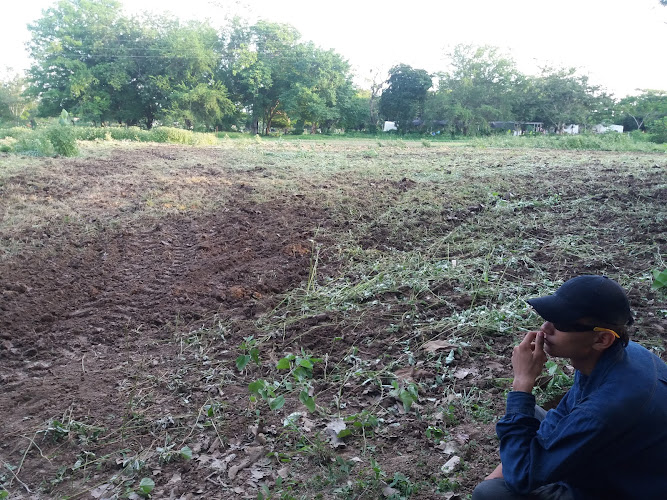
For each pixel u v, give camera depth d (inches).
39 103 2361.0
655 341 165.6
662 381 78.0
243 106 2289.6
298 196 391.2
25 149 736.3
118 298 239.8
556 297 81.4
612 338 78.5
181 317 221.0
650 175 444.8
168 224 342.0
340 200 373.7
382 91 2418.8
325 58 2250.2
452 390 152.1
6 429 151.6
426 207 343.3
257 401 156.0
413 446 131.0
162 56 2032.5
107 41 2054.6
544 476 78.3
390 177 481.4
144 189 440.8
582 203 336.2
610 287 78.8
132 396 162.2
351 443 134.3
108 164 602.5
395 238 292.2
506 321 186.9
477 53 2166.6
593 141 1017.5
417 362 168.2
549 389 145.1
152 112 2178.9
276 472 126.3
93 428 148.3
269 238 305.4
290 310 216.1
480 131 2149.4
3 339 206.4
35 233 321.1
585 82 2180.1
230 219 346.6
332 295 223.6
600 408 74.9
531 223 298.0
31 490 128.4
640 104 2182.6
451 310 203.6
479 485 90.9
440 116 2169.0
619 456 76.0
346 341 187.3
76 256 288.8
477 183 427.5
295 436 137.9
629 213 303.7
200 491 123.0
